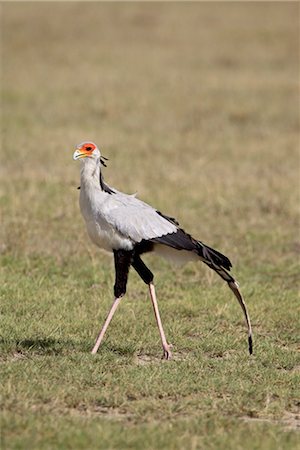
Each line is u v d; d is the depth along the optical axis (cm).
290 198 1844
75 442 684
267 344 1024
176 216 1673
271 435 727
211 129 2686
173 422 748
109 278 1295
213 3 5072
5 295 1157
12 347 945
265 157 2309
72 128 2625
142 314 1116
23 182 1881
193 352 1002
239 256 1453
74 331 1032
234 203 1798
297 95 3250
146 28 4569
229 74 3628
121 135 2550
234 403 808
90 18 4731
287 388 868
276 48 4122
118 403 793
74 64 3781
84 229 1539
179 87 3344
